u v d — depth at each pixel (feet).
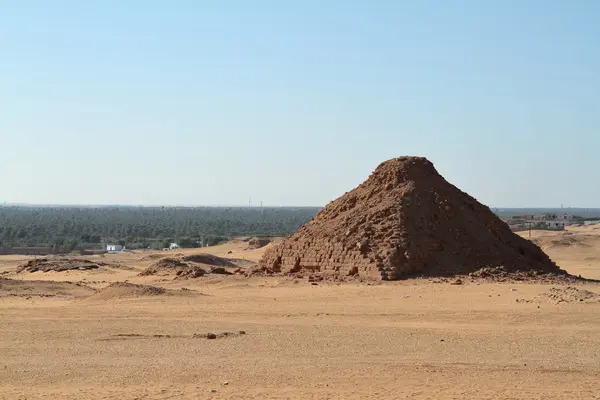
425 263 148.46
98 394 58.44
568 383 62.13
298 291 136.15
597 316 99.81
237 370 68.23
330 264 155.94
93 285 173.47
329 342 83.71
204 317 105.91
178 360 73.92
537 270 152.05
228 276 170.30
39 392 59.47
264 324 98.32
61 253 391.45
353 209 166.91
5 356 77.15
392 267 144.36
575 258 290.97
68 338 88.33
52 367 70.59
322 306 116.16
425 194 161.79
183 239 510.99
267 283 152.05
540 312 103.35
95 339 87.45
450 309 109.09
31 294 143.02
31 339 87.81
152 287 136.77
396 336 87.35
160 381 63.62
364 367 69.31
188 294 133.28
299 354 76.64
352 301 120.88
